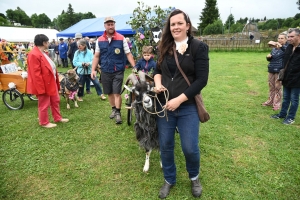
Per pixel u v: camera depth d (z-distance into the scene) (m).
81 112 5.55
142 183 2.86
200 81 2.07
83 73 6.34
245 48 25.33
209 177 2.96
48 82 4.30
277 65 5.29
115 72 4.67
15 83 5.63
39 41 4.18
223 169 3.13
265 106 5.84
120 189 2.78
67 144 3.91
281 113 4.92
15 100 6.16
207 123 4.71
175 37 2.12
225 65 13.91
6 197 2.65
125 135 4.25
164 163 2.54
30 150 3.71
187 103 2.25
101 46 4.57
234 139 4.01
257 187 2.78
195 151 2.29
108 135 4.25
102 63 4.68
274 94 5.69
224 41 27.20
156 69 2.53
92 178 2.98
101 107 5.93
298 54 4.23
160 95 2.39
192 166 2.46
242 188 2.76
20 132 4.38
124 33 13.73
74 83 5.67
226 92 7.33
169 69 2.23
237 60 16.75
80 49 6.36
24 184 2.88
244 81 9.04
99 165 3.28
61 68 13.74
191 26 2.18
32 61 4.10
